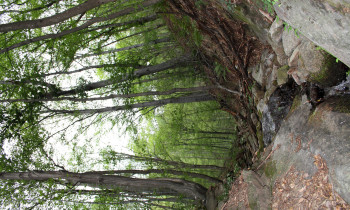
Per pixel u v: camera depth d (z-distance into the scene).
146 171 8.95
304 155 4.21
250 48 6.68
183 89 8.31
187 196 8.93
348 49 2.45
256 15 4.96
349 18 2.16
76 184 7.81
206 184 14.78
